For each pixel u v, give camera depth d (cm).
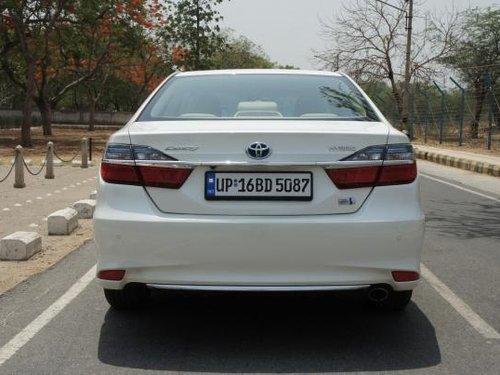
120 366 371
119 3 2731
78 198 1124
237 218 365
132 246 370
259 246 362
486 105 2883
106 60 3888
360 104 454
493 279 571
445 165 1977
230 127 386
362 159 374
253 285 365
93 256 647
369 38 3475
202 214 370
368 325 443
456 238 761
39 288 530
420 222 378
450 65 3434
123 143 382
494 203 1077
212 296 506
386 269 371
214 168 372
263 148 370
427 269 605
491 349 400
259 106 448
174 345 405
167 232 365
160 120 425
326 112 441
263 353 391
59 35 2769
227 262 364
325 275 366
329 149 372
